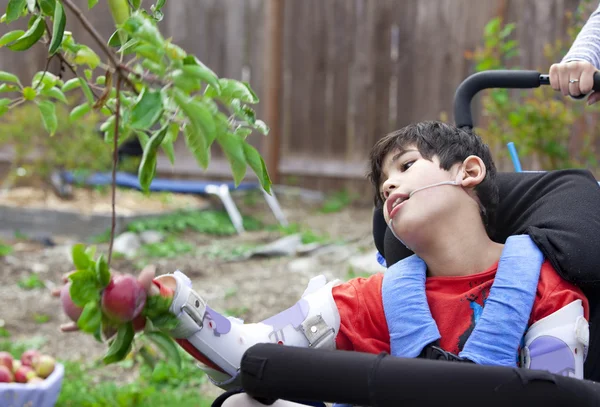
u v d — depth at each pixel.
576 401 1.39
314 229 8.07
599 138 7.39
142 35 1.16
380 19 9.21
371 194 9.36
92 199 8.34
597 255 1.77
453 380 1.41
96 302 1.28
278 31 9.38
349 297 1.90
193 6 9.59
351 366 1.45
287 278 6.19
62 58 1.56
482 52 6.77
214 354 1.63
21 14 1.52
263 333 1.76
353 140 9.43
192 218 8.07
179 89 1.16
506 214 2.07
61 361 4.67
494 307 1.75
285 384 1.48
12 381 3.51
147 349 1.37
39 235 7.56
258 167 1.27
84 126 8.00
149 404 4.02
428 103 9.14
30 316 5.43
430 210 1.85
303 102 9.52
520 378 1.39
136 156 8.34
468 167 1.90
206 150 1.25
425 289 1.88
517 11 8.45
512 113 6.36
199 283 6.13
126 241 7.18
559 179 2.05
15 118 7.93
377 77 9.28
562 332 1.70
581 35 2.42
